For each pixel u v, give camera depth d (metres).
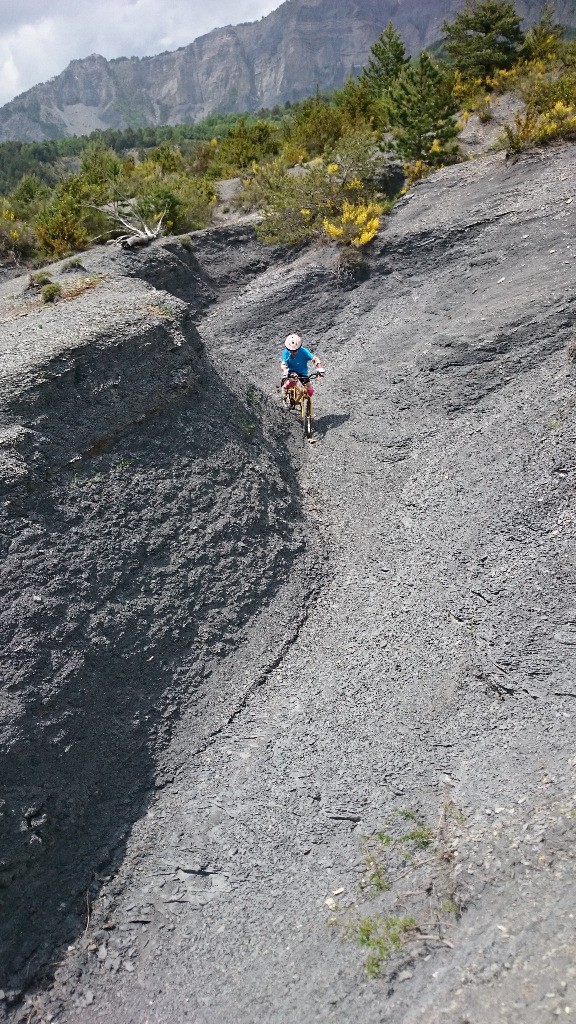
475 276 11.95
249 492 7.75
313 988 3.85
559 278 10.12
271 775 5.33
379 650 6.18
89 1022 4.13
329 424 10.16
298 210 15.90
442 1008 3.30
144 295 9.26
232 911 4.54
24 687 5.13
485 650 5.77
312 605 7.05
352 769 5.20
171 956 4.39
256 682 6.21
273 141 27.50
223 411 8.61
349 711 5.69
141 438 7.38
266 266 16.33
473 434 8.45
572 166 13.28
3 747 4.78
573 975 3.15
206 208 20.14
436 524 7.38
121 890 4.80
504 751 4.95
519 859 4.01
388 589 6.86
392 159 18.69
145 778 5.45
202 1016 3.99
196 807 5.24
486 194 13.79
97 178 24.23
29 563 5.75
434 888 4.11
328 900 4.38
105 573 6.15
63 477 6.55
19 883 4.53
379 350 11.46
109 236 18.33
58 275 13.90
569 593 5.92
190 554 6.82
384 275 13.50
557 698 5.20
